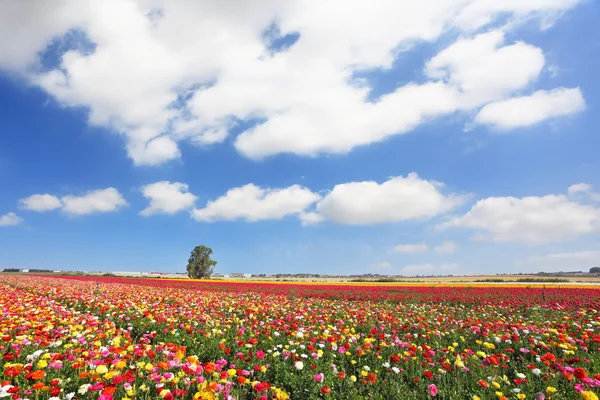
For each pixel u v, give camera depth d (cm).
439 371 654
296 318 1179
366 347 790
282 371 696
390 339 932
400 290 3278
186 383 516
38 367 572
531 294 2648
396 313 1565
